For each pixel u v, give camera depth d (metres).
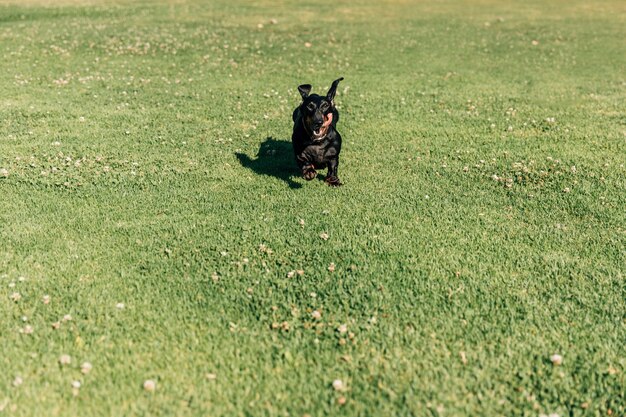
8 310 5.21
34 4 24.98
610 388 4.46
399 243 6.52
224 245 6.44
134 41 17.97
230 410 4.20
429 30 21.39
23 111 11.08
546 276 5.90
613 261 6.21
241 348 4.83
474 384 4.48
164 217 7.10
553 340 4.96
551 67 16.00
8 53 15.91
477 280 5.81
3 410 4.12
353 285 5.70
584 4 28.23
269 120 10.87
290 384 4.46
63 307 5.29
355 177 8.42
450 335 5.00
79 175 8.25
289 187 8.03
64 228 6.76
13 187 7.80
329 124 7.34
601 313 5.33
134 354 4.71
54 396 4.27
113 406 4.20
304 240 6.57
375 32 20.78
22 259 6.06
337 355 4.76
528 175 8.52
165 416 4.13
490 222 7.08
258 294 5.52
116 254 6.20
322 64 15.79
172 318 5.17
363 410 4.23
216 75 14.33
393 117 11.27
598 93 13.34
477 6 27.66
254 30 20.59
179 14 23.73
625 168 8.74
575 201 7.65
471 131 10.52
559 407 4.29
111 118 10.86
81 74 14.06
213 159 8.98
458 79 14.45
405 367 4.64
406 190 8.01
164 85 13.26
